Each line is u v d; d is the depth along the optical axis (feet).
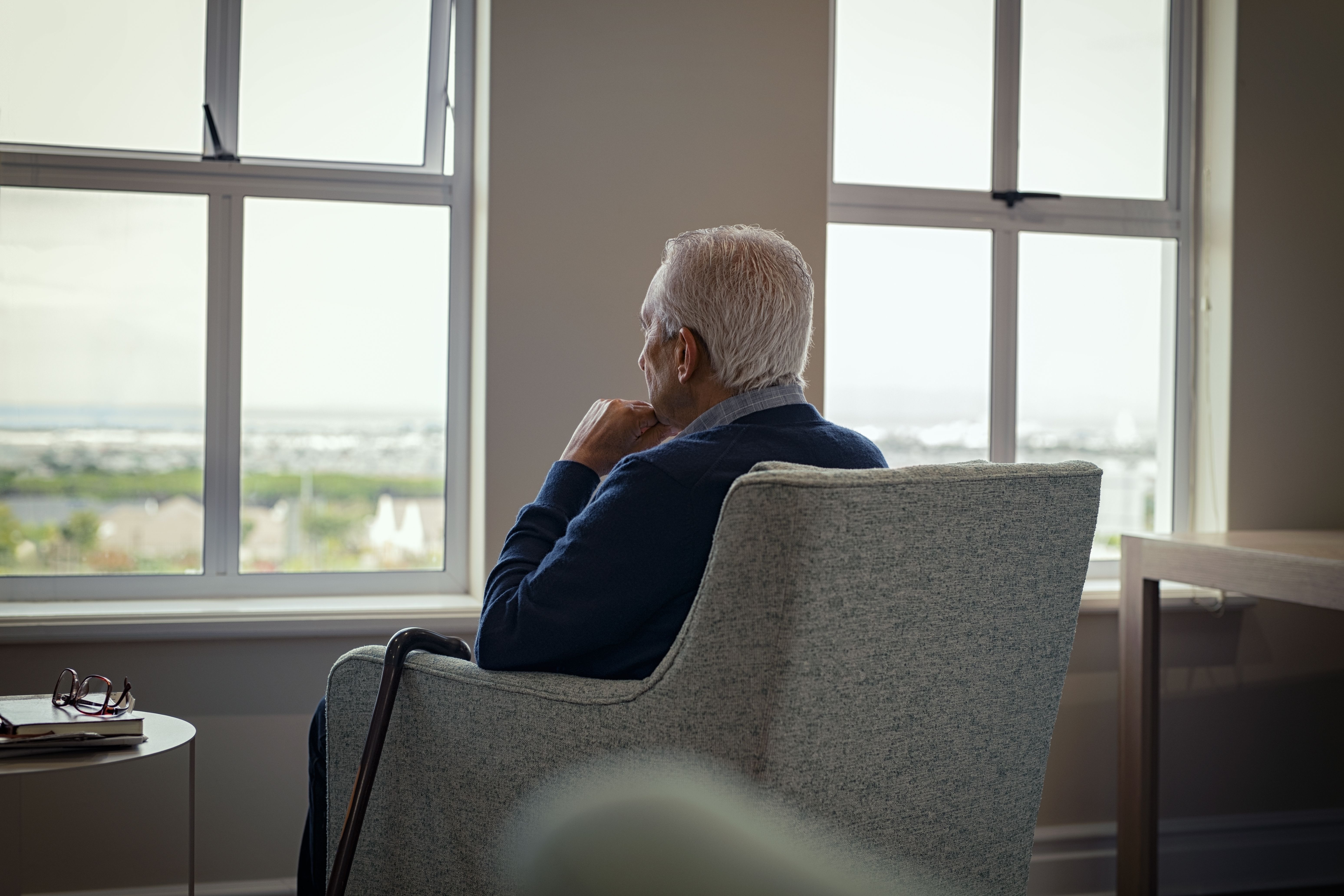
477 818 3.97
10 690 6.75
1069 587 3.89
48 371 7.52
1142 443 9.05
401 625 7.20
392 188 8.02
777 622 3.20
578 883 3.73
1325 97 8.59
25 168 7.43
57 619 6.79
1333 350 8.63
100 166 7.54
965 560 3.53
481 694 3.93
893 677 3.44
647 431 4.54
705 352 4.17
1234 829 8.51
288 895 7.15
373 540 8.12
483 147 7.54
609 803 3.62
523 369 7.31
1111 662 8.34
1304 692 8.61
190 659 7.04
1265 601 8.54
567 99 7.36
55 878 6.86
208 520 7.77
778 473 3.19
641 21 7.46
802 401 4.20
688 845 3.49
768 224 7.66
